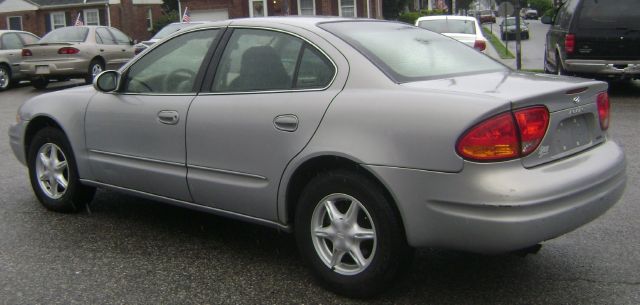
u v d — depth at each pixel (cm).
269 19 421
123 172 468
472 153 308
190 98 427
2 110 1289
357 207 350
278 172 376
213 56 429
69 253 440
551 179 320
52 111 514
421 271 401
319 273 372
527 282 383
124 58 1803
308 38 387
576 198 328
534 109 322
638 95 1183
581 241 450
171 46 459
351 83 360
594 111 373
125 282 390
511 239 307
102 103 480
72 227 497
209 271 407
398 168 326
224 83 417
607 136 394
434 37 448
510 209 304
